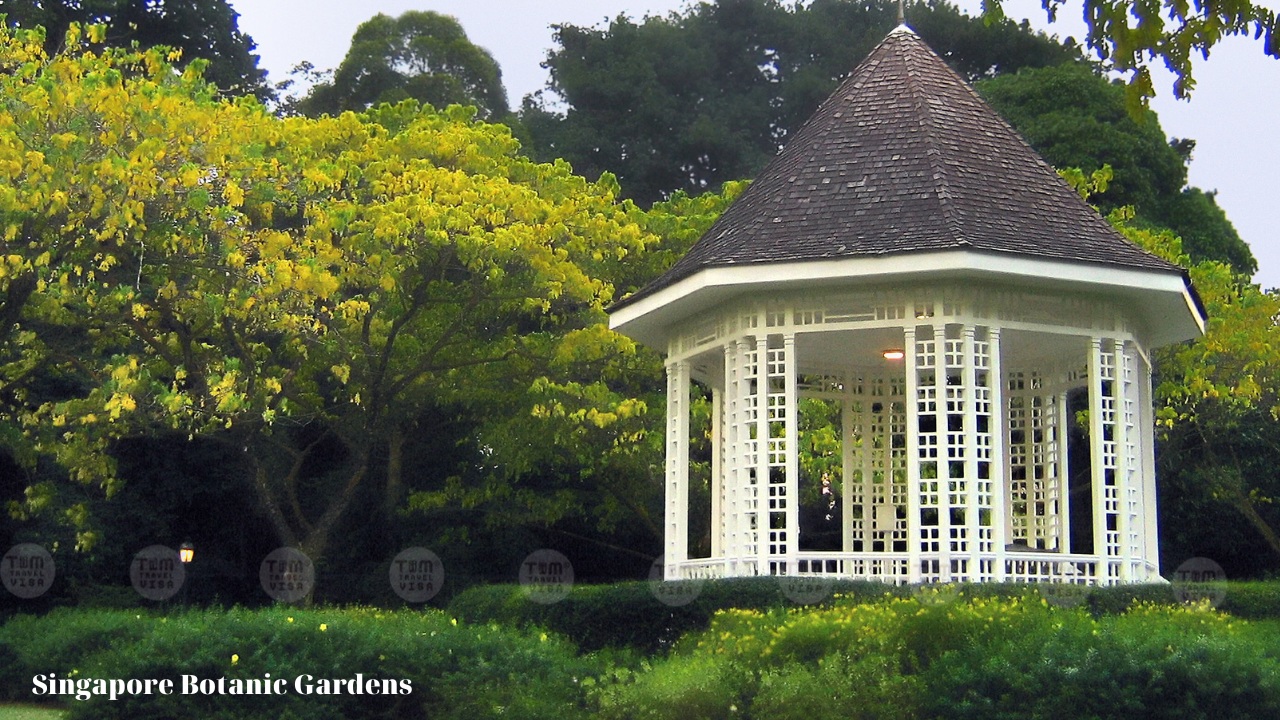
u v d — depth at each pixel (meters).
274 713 12.50
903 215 15.91
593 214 24.62
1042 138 33.19
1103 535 15.92
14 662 15.82
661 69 43.97
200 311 19.97
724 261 15.91
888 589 14.51
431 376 24.22
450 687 12.81
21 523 24.38
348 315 20.27
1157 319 17.55
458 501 25.80
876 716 11.78
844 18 46.44
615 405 22.20
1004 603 13.59
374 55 40.03
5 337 18.94
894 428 20.39
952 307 15.47
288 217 24.05
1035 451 20.75
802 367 19.62
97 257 19.42
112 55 18.28
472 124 26.42
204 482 26.53
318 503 27.16
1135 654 11.69
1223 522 26.05
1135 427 16.64
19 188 16.78
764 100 44.22
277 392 21.48
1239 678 11.40
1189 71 7.77
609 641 15.85
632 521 26.83
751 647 13.09
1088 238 16.25
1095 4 7.81
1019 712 11.53
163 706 12.58
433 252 21.39
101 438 21.55
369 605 24.78
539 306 24.78
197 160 18.39
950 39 41.78
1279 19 7.59
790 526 15.63
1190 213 33.81
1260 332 23.09
